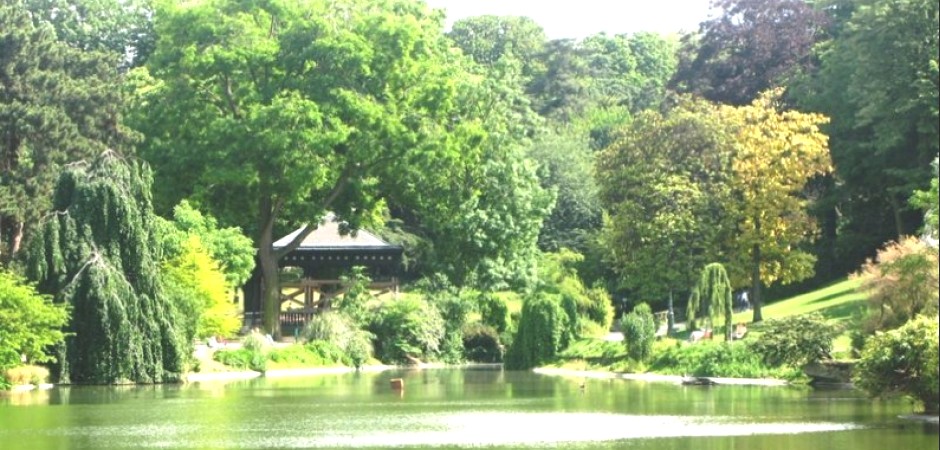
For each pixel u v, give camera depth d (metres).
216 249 78.88
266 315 88.19
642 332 69.94
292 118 86.25
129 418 42.56
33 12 124.38
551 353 79.88
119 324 59.94
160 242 67.56
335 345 82.00
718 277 67.75
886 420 39.16
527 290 97.31
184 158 88.50
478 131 94.81
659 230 81.00
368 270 95.00
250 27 90.44
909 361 40.09
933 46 78.69
